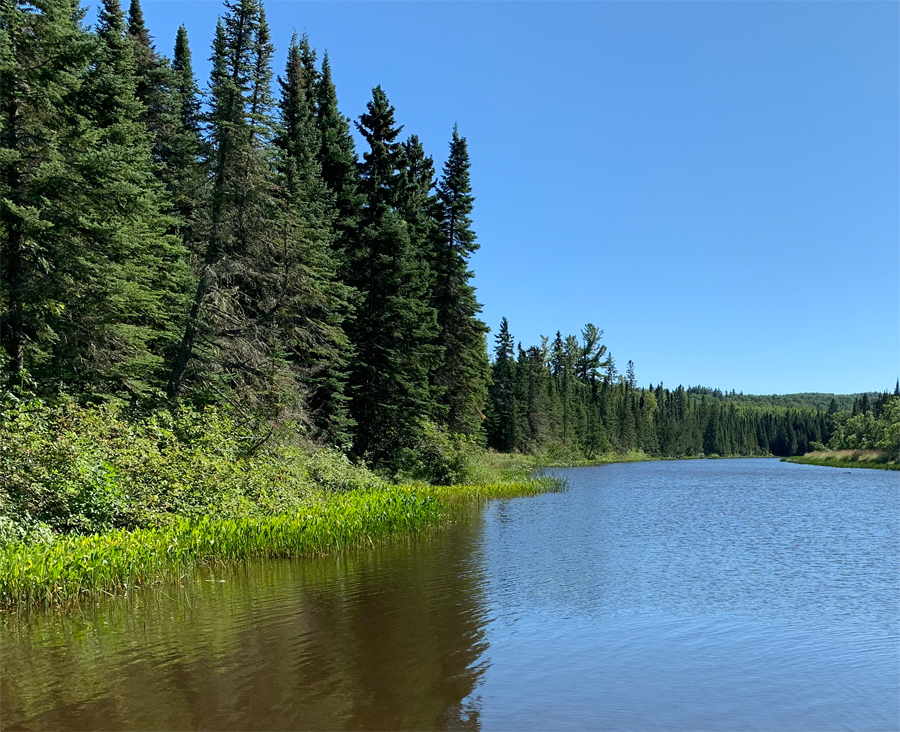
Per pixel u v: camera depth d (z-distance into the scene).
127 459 14.08
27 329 16.28
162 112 27.16
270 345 23.00
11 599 9.77
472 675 7.87
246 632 9.20
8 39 14.21
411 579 12.75
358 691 7.24
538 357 96.00
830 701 7.39
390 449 32.00
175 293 21.86
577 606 11.24
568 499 31.81
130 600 10.80
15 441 12.30
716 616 10.84
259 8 19.69
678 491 39.38
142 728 6.19
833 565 15.46
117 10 27.52
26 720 6.34
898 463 78.75
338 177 32.91
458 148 38.47
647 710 7.03
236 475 16.69
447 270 37.84
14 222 14.84
